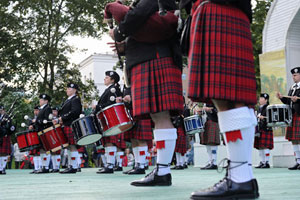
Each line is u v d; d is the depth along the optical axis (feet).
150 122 16.46
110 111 14.03
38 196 7.04
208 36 5.82
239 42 5.92
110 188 8.55
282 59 31.81
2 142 24.76
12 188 9.27
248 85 5.91
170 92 8.07
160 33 7.95
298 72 20.36
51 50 50.19
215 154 23.50
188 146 26.16
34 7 49.88
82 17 53.01
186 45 6.33
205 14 5.92
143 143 16.22
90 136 16.79
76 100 21.09
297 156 20.01
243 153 5.73
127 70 8.76
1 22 50.39
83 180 12.34
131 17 7.68
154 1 7.73
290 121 19.83
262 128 23.22
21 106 49.65
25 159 41.45
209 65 5.75
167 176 8.51
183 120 23.50
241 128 5.69
